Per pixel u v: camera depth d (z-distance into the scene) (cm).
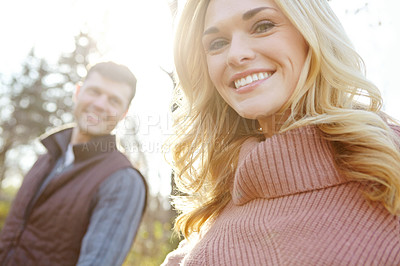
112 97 163
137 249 646
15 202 155
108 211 140
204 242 96
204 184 122
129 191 146
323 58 90
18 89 1263
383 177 76
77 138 164
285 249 79
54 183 147
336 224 77
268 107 89
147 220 666
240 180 93
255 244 84
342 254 73
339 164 82
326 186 82
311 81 88
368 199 78
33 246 143
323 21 93
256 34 90
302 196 83
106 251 134
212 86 121
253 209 91
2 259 143
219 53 97
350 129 81
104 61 170
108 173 146
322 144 85
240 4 91
